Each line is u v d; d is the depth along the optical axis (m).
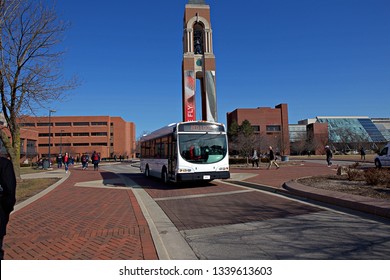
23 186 14.55
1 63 13.05
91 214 7.77
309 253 4.64
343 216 6.99
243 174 18.50
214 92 27.28
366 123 100.69
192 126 13.05
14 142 15.98
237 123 71.38
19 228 6.38
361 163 29.20
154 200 10.25
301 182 12.53
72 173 25.27
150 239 5.42
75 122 94.69
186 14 29.00
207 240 5.52
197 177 12.62
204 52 28.33
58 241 5.39
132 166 43.88
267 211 7.82
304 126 92.81
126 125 106.31
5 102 14.29
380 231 5.66
